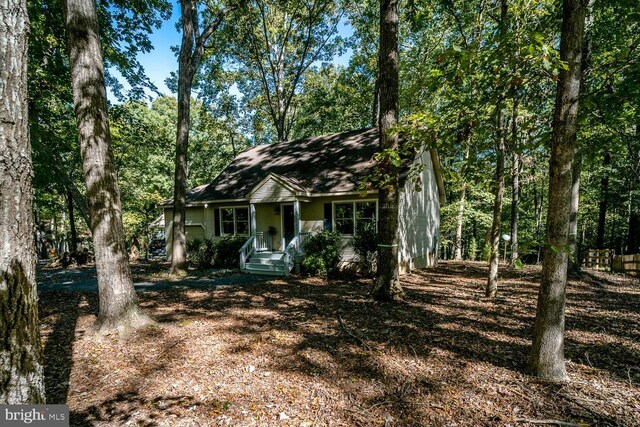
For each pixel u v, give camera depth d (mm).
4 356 1813
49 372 4141
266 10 20938
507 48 3234
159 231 23594
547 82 5027
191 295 8555
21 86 1959
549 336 3688
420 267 13867
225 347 4832
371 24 17984
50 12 9602
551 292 3652
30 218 2004
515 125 6668
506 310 6648
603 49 6258
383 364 4160
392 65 7211
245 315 6512
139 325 5523
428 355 4406
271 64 21375
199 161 30453
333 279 11047
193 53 12781
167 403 3396
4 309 1824
